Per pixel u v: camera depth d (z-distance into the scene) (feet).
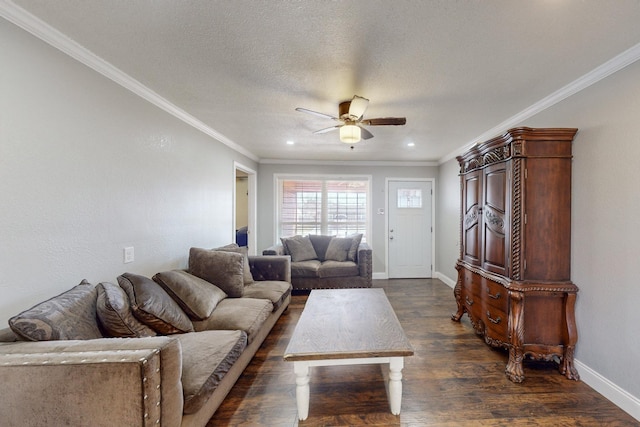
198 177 10.52
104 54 5.90
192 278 7.95
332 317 7.11
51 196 5.24
